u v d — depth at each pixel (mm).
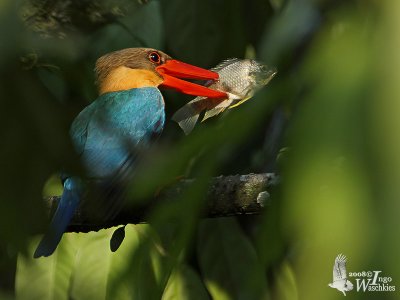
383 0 2133
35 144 2260
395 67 2062
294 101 2594
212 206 7090
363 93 2154
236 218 8938
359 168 2098
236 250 8797
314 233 2164
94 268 8000
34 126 2260
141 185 2875
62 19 2738
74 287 7965
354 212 2074
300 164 2230
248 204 7043
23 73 2246
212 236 8844
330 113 2219
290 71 3523
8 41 2170
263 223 2520
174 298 8195
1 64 2174
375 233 2020
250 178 7020
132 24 9156
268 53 8328
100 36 9000
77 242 8172
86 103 3891
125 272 7914
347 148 2143
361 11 2283
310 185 2197
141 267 7895
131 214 7422
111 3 2852
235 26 9695
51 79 6938
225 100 8430
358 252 2037
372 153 2076
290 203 2238
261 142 9695
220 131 2660
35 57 2580
